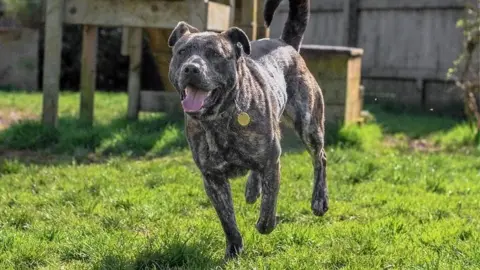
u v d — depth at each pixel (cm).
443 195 671
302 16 582
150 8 903
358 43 1572
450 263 431
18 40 1912
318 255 448
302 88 533
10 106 1415
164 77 1173
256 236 487
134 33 1152
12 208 585
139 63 1159
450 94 1434
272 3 586
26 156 884
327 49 1011
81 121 1068
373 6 1533
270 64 501
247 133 422
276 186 446
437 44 1447
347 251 459
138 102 1163
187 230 515
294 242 488
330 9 1599
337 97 1020
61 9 952
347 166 805
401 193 687
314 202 544
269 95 448
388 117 1371
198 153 434
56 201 619
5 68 1917
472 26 1114
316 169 554
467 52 1146
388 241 491
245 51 423
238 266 424
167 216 562
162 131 1009
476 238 493
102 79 2075
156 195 631
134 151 916
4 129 1032
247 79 428
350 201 644
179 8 890
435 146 1075
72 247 467
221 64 404
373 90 1562
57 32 960
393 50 1516
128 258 439
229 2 938
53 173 745
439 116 1416
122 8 918
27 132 947
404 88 1511
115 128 1045
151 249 443
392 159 868
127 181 705
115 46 2030
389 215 582
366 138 1001
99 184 680
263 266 420
